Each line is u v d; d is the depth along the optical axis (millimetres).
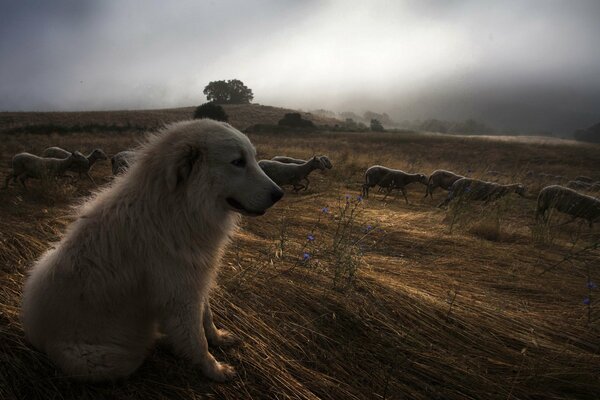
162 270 2045
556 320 3137
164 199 2072
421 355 2566
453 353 2627
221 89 121375
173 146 2107
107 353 2000
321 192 8969
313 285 3283
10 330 2408
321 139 43375
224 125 2297
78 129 40406
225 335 2584
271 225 5402
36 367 2164
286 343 2592
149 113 73750
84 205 2338
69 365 1973
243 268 3572
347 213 6230
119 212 2074
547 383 2385
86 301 1968
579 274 4258
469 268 4199
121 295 2053
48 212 5551
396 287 3373
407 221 6246
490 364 2549
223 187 2168
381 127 100188
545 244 5426
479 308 3203
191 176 2090
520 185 9289
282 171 9000
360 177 12820
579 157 33312
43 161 8414
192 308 2107
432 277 3832
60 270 1987
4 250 3711
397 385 2307
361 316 2891
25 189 8008
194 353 2131
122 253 2033
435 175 10008
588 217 6977
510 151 36656
